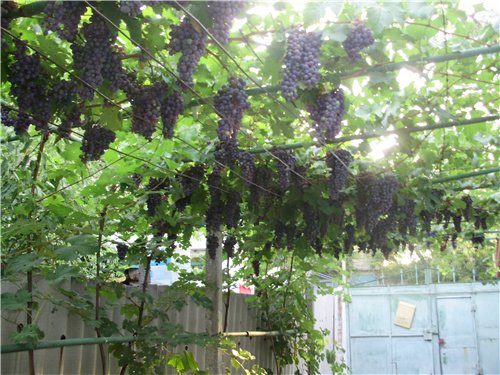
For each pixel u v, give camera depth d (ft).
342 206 16.53
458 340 41.16
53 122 10.55
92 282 13.24
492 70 11.94
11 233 9.73
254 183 14.47
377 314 43.06
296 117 11.16
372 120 13.43
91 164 15.46
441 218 21.13
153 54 9.11
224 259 21.09
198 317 18.42
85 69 8.03
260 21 9.39
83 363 13.17
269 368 24.41
